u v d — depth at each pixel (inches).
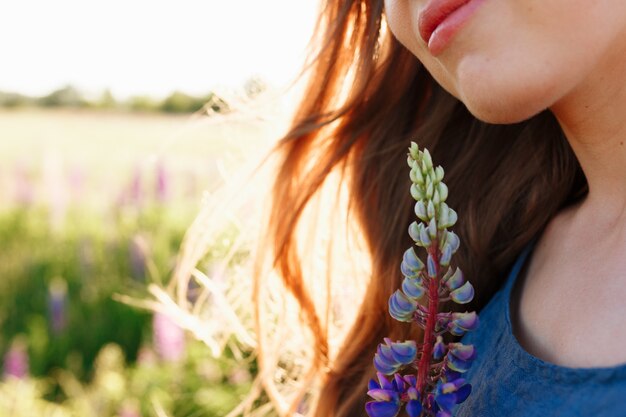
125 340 207.9
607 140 39.7
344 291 67.1
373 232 61.1
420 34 37.4
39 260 256.2
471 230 53.9
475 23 34.6
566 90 34.3
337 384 61.9
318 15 64.8
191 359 165.0
